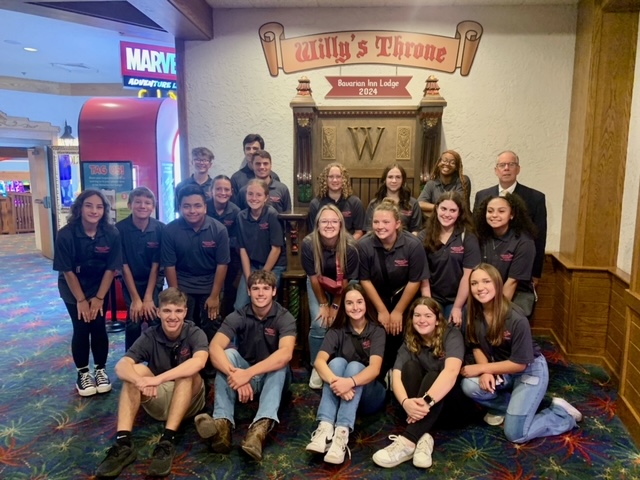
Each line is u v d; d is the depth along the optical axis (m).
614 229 3.12
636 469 2.10
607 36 2.99
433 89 3.49
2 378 3.04
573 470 2.10
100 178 4.29
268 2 3.59
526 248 2.74
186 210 2.90
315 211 3.31
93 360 3.12
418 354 2.40
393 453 2.13
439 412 2.23
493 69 3.65
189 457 2.21
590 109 3.07
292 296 3.08
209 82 3.85
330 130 3.76
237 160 3.93
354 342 2.46
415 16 3.64
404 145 3.73
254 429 2.19
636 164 2.88
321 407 2.27
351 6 3.65
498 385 2.37
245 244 3.16
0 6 3.78
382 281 2.71
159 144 4.32
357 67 3.74
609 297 3.12
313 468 2.12
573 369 3.12
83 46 5.20
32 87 6.80
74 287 2.73
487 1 3.50
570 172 3.48
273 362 2.36
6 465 2.14
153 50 4.96
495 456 2.20
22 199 10.92
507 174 3.19
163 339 2.42
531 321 3.75
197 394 2.48
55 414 2.59
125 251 3.07
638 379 2.34
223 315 3.36
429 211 3.38
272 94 3.83
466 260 2.68
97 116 4.27
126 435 2.16
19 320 4.25
